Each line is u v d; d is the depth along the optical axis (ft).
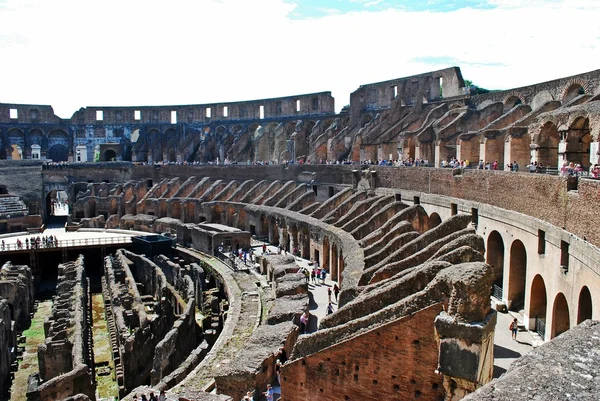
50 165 327.06
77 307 146.51
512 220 117.50
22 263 228.84
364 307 83.71
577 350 39.86
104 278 206.39
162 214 288.30
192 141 352.49
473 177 140.97
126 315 144.25
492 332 70.69
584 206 87.40
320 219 189.67
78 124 368.89
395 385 76.33
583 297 86.58
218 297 173.58
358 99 284.41
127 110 371.97
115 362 128.67
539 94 187.52
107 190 315.99
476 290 68.23
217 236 214.07
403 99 262.47
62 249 231.30
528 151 156.46
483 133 170.60
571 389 34.40
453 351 68.85
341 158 277.85
